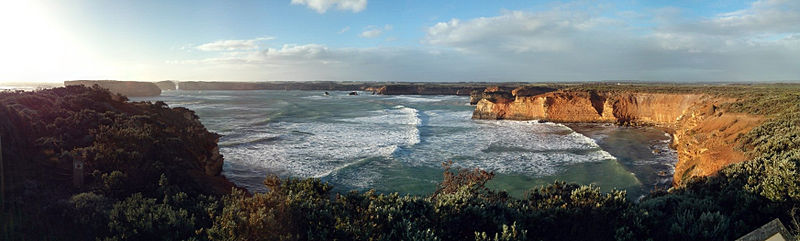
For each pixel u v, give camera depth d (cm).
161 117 2173
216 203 914
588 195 847
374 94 16075
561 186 1002
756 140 1630
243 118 5225
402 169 2325
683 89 5722
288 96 13288
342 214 731
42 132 1418
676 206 859
